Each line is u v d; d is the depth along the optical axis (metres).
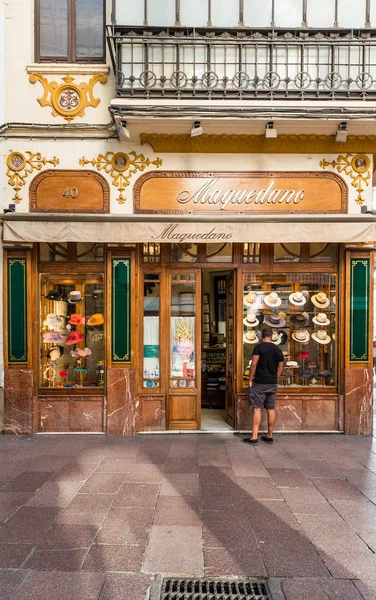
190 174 6.25
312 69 5.88
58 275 6.49
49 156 6.21
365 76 5.85
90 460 5.15
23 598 2.68
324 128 5.95
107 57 6.32
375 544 3.31
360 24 5.83
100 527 3.54
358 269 6.36
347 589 2.79
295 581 2.86
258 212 6.29
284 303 6.61
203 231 5.99
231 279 6.80
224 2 5.79
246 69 5.88
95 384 6.45
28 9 6.23
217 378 8.08
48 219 5.97
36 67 6.17
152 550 3.20
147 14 5.79
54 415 6.30
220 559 3.10
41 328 6.46
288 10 5.80
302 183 6.28
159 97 5.80
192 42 5.79
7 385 6.21
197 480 4.54
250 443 5.84
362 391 6.31
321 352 6.60
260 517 3.73
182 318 6.51
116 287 6.25
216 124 5.83
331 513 3.81
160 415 6.34
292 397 6.37
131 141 6.20
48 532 3.46
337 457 5.30
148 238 5.97
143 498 4.09
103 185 6.25
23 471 4.79
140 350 6.40
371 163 6.29
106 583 2.83
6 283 6.23
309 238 6.01
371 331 6.35
